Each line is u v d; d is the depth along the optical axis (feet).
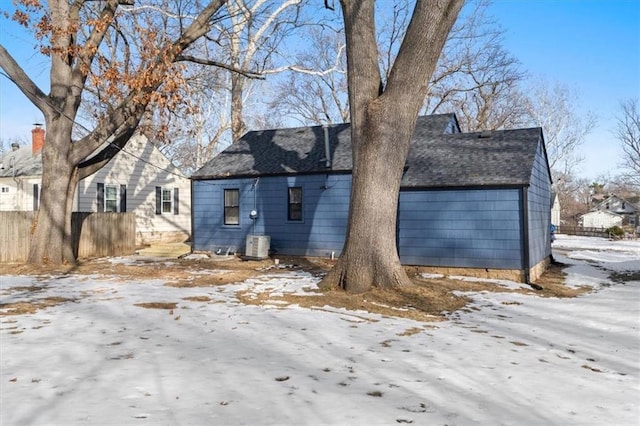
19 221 50.90
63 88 45.80
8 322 22.25
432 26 30.35
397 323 23.93
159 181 79.71
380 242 32.12
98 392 13.15
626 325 24.97
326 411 12.12
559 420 12.07
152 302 27.94
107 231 59.11
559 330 23.66
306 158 56.34
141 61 53.11
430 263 45.14
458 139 52.95
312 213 53.67
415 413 12.18
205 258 55.93
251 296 30.55
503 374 15.93
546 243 55.52
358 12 32.76
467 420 11.85
